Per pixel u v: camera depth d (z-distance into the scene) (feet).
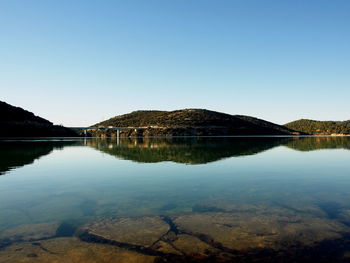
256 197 33.81
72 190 39.01
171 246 20.03
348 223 24.08
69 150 128.06
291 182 43.27
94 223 25.02
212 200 32.60
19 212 28.60
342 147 135.23
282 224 24.12
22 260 18.01
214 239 21.15
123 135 596.70
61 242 20.88
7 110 491.72
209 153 102.42
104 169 60.49
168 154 99.50
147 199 33.47
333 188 38.52
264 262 17.47
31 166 67.05
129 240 21.13
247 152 106.11
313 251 18.85
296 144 171.63
